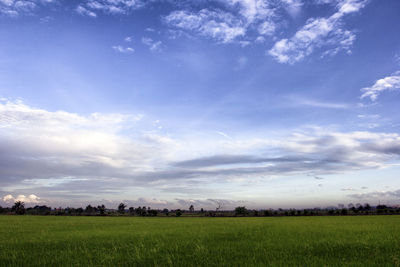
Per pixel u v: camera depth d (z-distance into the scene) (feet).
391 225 88.99
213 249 39.70
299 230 70.69
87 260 33.27
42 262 32.42
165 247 42.60
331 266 28.43
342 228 76.23
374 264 28.94
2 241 51.60
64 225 101.96
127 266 30.12
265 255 34.68
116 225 102.58
